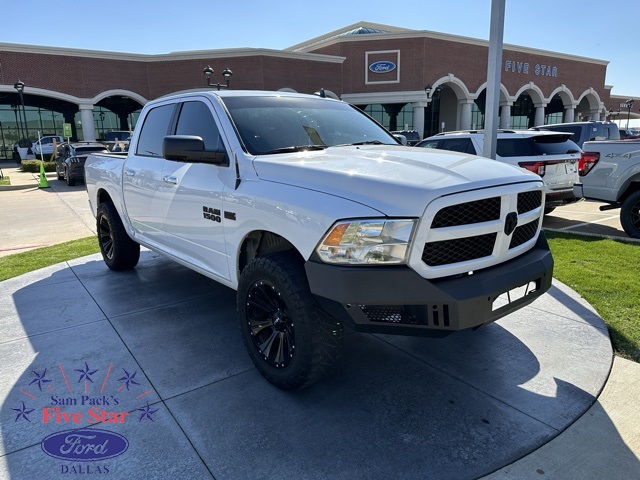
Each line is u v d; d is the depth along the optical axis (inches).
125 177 199.6
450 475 93.1
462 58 1505.9
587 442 102.1
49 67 1178.0
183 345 150.5
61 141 1306.6
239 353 144.9
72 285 212.5
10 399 120.3
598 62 1924.2
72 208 492.4
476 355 141.4
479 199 103.7
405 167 112.7
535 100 1787.6
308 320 110.0
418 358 140.6
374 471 94.4
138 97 1289.4
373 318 103.3
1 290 207.3
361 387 125.0
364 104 1547.7
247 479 92.7
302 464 96.6
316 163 119.7
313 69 1371.8
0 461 97.9
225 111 146.0
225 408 115.9
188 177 153.4
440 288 99.1
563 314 168.7
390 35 1412.4
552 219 366.3
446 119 1840.6
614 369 132.0
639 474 93.0
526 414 112.0
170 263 248.7
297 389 119.7
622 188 291.0
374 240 98.8
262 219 120.0
